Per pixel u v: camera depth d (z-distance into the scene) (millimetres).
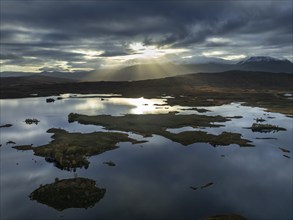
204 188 44062
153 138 73938
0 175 48594
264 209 38031
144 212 36906
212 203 39438
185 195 41781
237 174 49812
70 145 64562
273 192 42906
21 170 50938
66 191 41312
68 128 86125
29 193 41938
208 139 71812
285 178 48125
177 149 64312
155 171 50812
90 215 36156
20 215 36062
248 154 60938
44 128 85875
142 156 59188
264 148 65438
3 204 38688
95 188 42750
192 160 56969
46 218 35438
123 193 42156
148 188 43906
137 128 84438
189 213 36781
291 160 57281
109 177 48031
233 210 37719
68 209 37562
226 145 67438
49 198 39969
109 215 36156
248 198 41031
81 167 52531
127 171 50750
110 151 62531
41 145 66375
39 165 53562
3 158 57500
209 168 52562
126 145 67062
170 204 39094
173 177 48281
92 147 63094
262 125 85938
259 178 48094
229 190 43500
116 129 84000
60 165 53281
